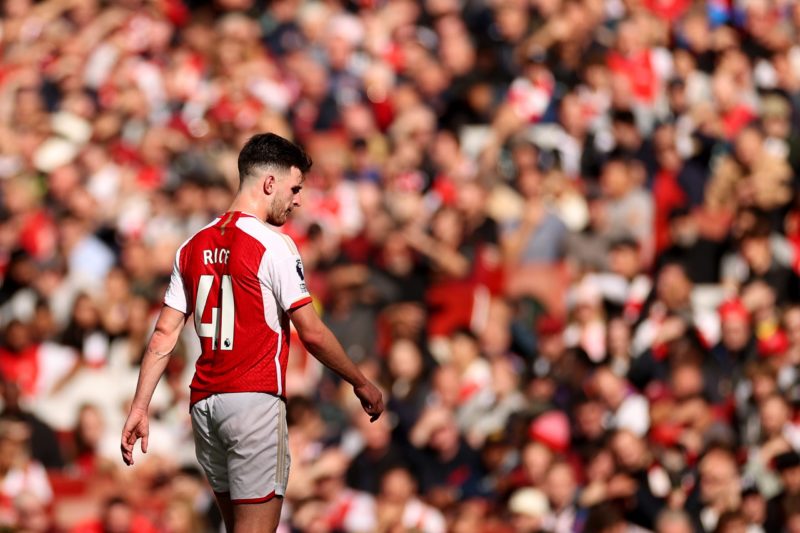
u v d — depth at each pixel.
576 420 47.78
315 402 51.72
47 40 81.00
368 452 48.22
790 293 55.84
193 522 48.22
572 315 54.59
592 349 53.62
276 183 22.66
